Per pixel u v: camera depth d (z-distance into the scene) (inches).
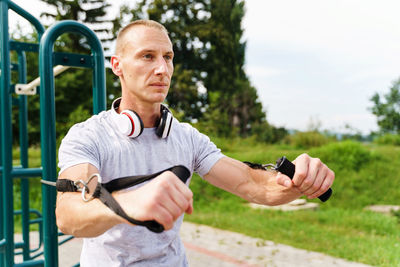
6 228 88.1
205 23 1201.4
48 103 66.2
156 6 1090.1
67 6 981.8
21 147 125.0
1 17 92.4
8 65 92.0
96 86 74.4
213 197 374.6
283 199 51.7
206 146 58.7
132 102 52.4
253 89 1199.6
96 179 42.3
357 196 371.2
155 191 30.1
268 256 199.3
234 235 243.9
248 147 748.0
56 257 65.9
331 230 259.3
